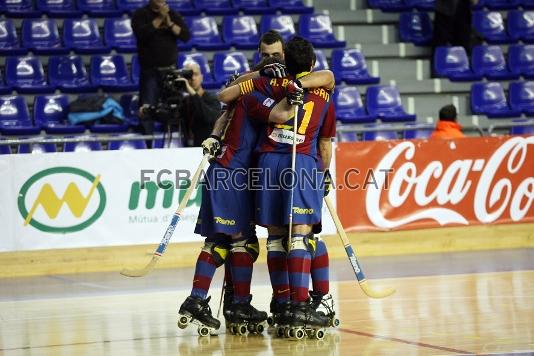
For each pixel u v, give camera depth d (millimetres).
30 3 44750
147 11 36188
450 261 30016
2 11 43500
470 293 22641
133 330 18844
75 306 22766
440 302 21250
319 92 17797
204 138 30156
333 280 26031
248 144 18031
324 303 18219
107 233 29859
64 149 35125
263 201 17656
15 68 40750
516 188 33500
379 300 21906
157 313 21141
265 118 17578
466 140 32875
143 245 30031
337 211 31578
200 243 30391
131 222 29969
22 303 23641
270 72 17641
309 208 17469
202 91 31453
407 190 32344
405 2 48375
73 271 29750
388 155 32031
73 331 18953
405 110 43375
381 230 32031
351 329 18016
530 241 33719
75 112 37281
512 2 49062
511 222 33500
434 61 44906
